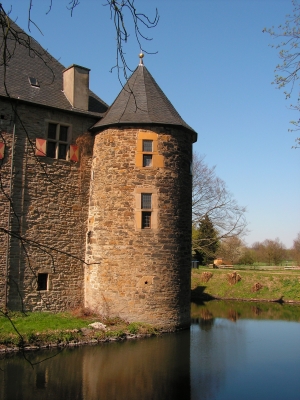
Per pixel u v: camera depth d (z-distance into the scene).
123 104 14.75
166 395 8.13
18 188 13.31
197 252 40.47
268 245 47.22
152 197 13.76
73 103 14.77
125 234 13.58
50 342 11.15
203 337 13.20
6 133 13.21
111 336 12.13
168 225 13.80
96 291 13.84
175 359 10.57
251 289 26.61
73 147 14.63
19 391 8.08
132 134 13.98
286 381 9.12
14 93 13.55
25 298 13.18
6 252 12.90
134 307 13.25
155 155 13.93
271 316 18.39
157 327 13.20
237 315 18.58
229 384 8.89
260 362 10.55
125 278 13.41
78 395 7.98
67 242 14.27
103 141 14.43
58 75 15.95
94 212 14.37
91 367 9.66
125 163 13.88
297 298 25.00
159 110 14.55
